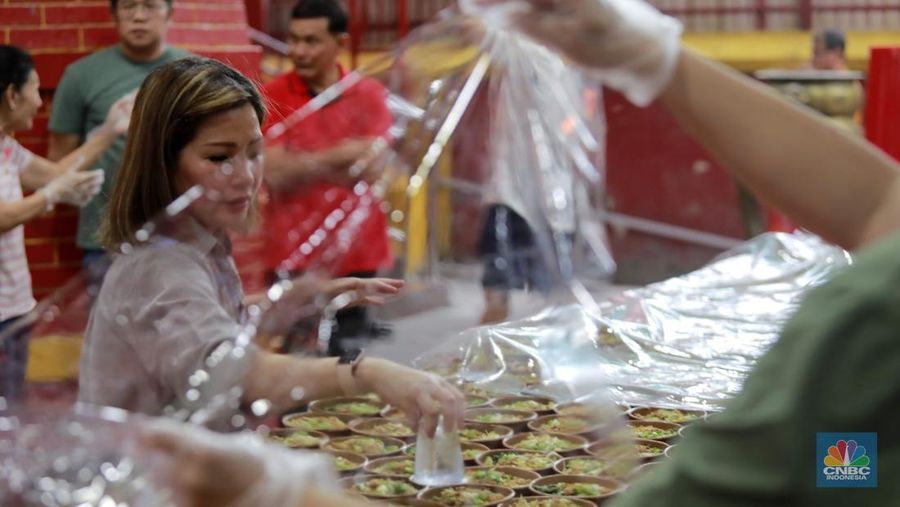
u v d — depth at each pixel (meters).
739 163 1.17
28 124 3.42
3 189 3.31
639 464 1.86
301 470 0.95
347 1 8.27
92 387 1.36
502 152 2.05
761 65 8.69
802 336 0.79
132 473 1.03
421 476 1.73
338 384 1.59
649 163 3.27
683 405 2.13
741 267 3.07
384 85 2.02
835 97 4.29
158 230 1.57
